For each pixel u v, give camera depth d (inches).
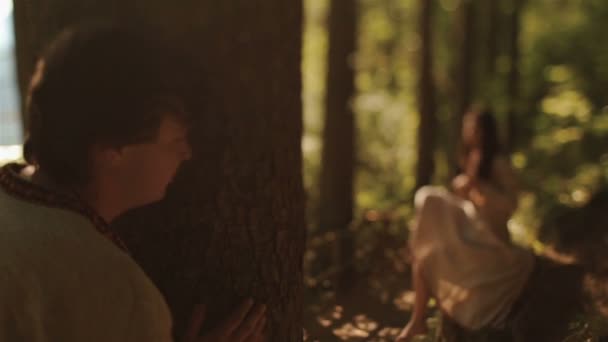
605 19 467.2
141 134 41.8
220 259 63.4
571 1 533.6
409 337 145.4
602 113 375.9
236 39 61.1
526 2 511.5
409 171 427.8
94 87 40.8
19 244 40.9
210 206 62.3
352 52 261.3
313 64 528.4
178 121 43.4
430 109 366.3
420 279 151.2
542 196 310.3
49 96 41.3
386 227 232.1
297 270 71.6
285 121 66.9
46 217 42.1
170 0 57.8
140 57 41.8
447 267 148.6
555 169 364.2
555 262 179.0
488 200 155.1
